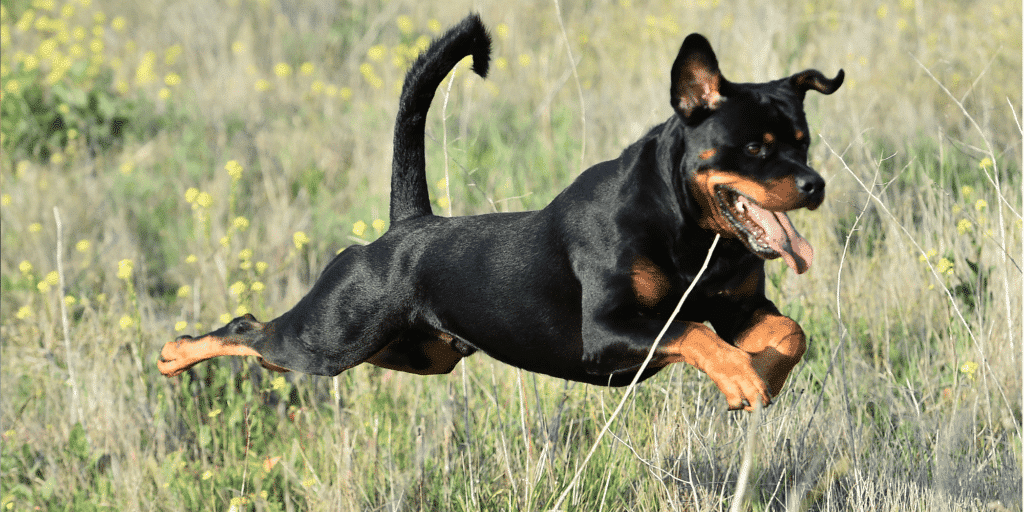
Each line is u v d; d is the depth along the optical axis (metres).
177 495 6.03
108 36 15.79
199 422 6.46
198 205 8.40
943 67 10.18
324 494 5.75
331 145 11.53
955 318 6.61
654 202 4.60
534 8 14.49
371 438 6.19
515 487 5.36
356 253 5.43
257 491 5.77
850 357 6.39
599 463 5.66
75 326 8.06
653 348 4.21
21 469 6.47
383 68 13.63
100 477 6.36
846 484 5.57
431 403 6.68
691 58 4.44
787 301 6.95
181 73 14.30
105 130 11.99
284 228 9.45
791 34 11.40
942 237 7.30
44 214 9.90
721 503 5.20
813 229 7.51
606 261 4.62
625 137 9.41
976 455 5.59
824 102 9.60
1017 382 6.11
